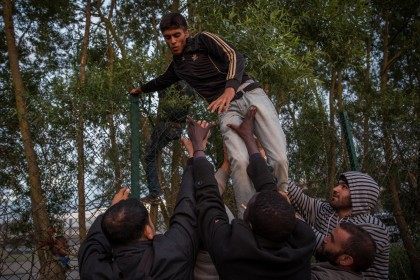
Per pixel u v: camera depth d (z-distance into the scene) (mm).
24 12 9070
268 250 1906
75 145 3453
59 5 8805
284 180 2670
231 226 1987
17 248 3125
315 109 5094
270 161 2643
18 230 3166
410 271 5281
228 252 1894
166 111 3449
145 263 1875
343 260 2193
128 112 3486
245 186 2506
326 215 2975
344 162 4492
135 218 1958
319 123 4746
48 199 3318
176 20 2760
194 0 5102
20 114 4027
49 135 3494
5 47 9297
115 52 5133
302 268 1935
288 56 3771
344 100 7691
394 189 4918
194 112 3740
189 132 2408
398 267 5289
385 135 4891
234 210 3648
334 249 2225
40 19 9141
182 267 1926
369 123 5039
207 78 2754
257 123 2680
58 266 3150
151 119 3479
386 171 4742
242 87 2750
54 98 3500
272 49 3695
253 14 3920
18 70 7914
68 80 3562
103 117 3482
